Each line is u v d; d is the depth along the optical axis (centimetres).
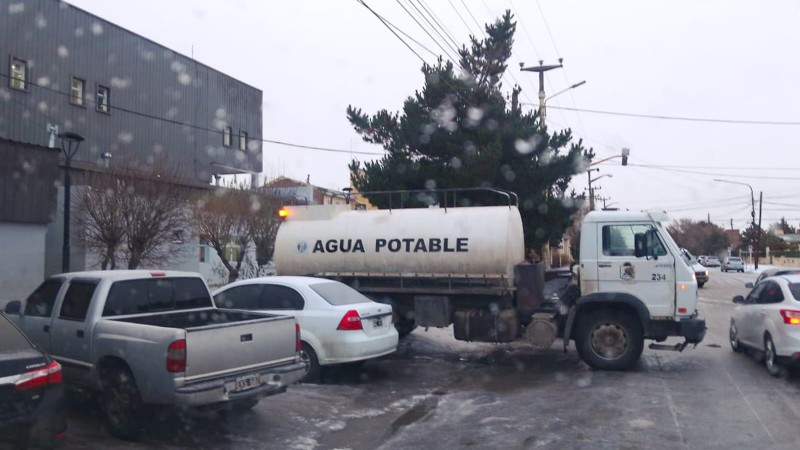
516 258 1312
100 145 2864
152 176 1869
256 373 770
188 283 900
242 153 3694
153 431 763
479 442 751
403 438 773
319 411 898
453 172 1969
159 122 3161
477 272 1277
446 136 2027
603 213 1208
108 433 770
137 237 1786
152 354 713
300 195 3369
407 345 1459
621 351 1184
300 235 1398
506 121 2031
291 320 831
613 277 1181
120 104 2972
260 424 825
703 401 935
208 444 741
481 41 2184
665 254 1162
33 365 569
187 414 819
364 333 1064
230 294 1122
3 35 2495
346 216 1395
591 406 909
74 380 799
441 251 1291
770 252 7806
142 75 3086
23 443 554
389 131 2081
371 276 1348
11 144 1589
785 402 928
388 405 943
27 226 1644
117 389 751
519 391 1024
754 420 830
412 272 1316
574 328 1217
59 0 2708
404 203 2034
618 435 766
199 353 716
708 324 1912
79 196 1839
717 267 7400
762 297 1221
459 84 2030
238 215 2364
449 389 1050
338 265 1364
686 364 1245
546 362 1292
